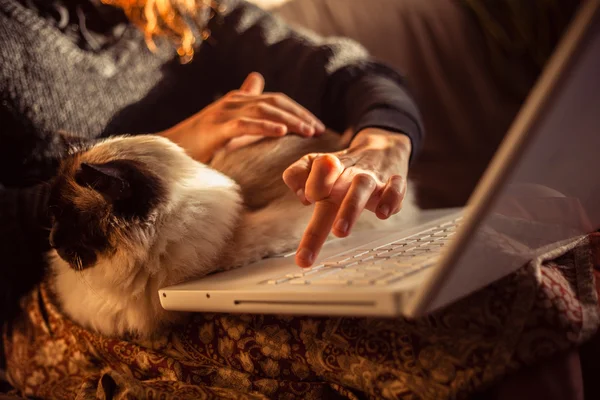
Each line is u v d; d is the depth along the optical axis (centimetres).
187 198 99
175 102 152
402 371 70
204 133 120
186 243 94
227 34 162
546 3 210
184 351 92
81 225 100
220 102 126
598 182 77
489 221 58
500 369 66
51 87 131
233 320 86
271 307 65
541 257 75
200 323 90
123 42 146
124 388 84
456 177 198
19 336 117
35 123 129
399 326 72
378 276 64
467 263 55
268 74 158
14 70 127
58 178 109
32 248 118
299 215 105
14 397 103
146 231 93
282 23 171
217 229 98
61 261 110
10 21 129
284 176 89
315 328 78
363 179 77
